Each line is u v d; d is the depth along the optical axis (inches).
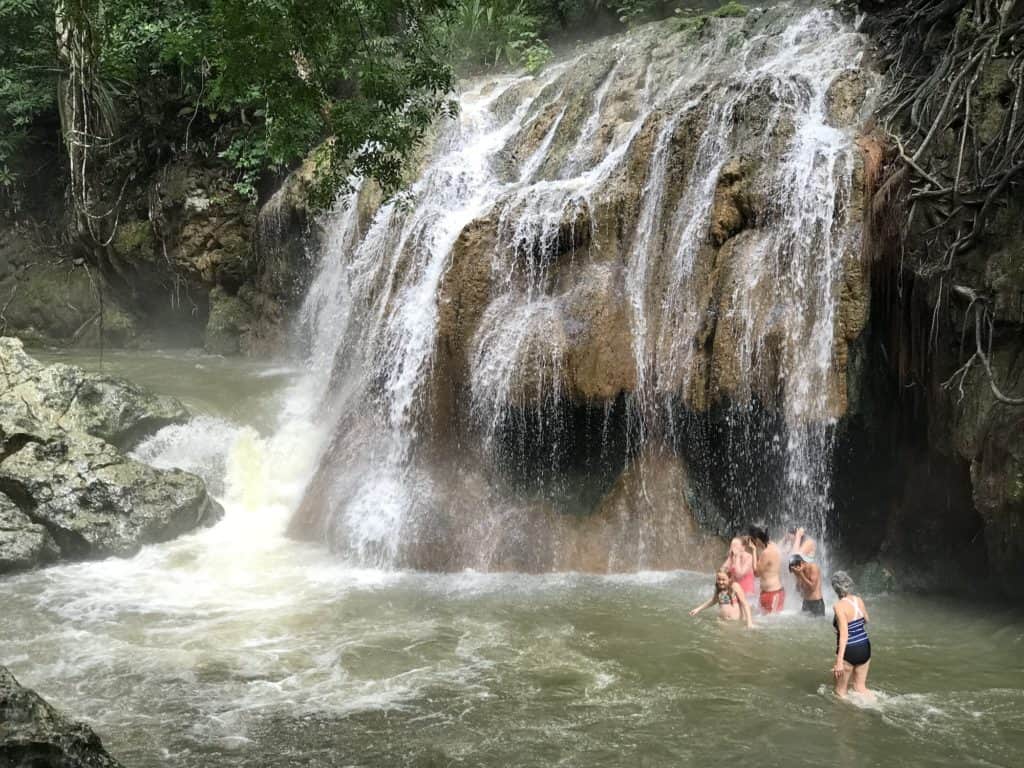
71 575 490.0
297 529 555.8
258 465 617.9
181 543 540.1
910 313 468.4
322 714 332.8
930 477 479.5
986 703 340.8
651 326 520.1
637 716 330.3
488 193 647.1
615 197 543.8
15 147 1024.9
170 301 960.9
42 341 961.5
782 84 542.0
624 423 519.8
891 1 609.0
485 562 500.4
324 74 453.4
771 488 490.6
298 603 448.5
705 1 868.0
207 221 900.0
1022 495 403.2
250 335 871.7
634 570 498.9
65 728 229.3
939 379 452.4
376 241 681.6
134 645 397.4
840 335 457.7
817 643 397.1
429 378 552.4
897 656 386.0
